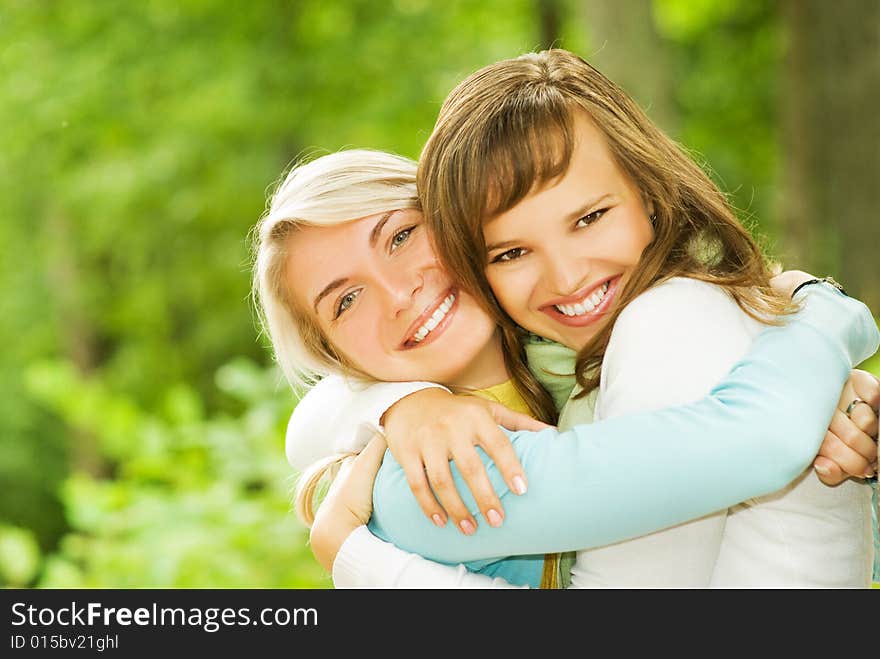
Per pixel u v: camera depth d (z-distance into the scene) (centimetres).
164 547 694
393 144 2081
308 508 336
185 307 2400
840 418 283
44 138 2133
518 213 293
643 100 1223
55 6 2050
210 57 1997
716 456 255
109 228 2269
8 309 2484
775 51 1936
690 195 309
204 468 837
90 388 893
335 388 335
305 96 2025
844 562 294
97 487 777
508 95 298
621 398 282
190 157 2062
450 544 283
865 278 1300
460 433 277
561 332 312
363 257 307
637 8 1223
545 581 315
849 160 1307
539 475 267
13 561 837
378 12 2061
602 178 295
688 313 285
